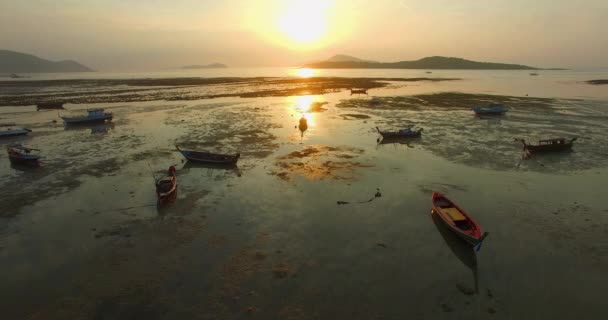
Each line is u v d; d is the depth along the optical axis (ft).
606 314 36.52
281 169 79.51
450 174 75.77
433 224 54.44
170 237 51.16
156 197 64.80
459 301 38.45
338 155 90.17
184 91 256.52
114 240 50.60
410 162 84.12
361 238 50.47
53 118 148.77
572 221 55.01
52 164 84.48
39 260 46.11
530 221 55.21
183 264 44.83
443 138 107.45
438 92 246.68
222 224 54.70
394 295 39.27
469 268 43.98
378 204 61.16
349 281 41.47
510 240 50.06
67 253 47.60
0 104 191.01
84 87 306.55
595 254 46.42
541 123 129.29
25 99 213.05
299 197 64.23
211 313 36.70
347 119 140.46
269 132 116.57
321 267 44.01
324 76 524.93
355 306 37.63
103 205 61.67
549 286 40.70
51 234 52.47
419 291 39.93
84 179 74.18
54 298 39.14
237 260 45.50
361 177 74.13
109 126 128.98
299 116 146.92
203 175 76.23
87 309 37.47
